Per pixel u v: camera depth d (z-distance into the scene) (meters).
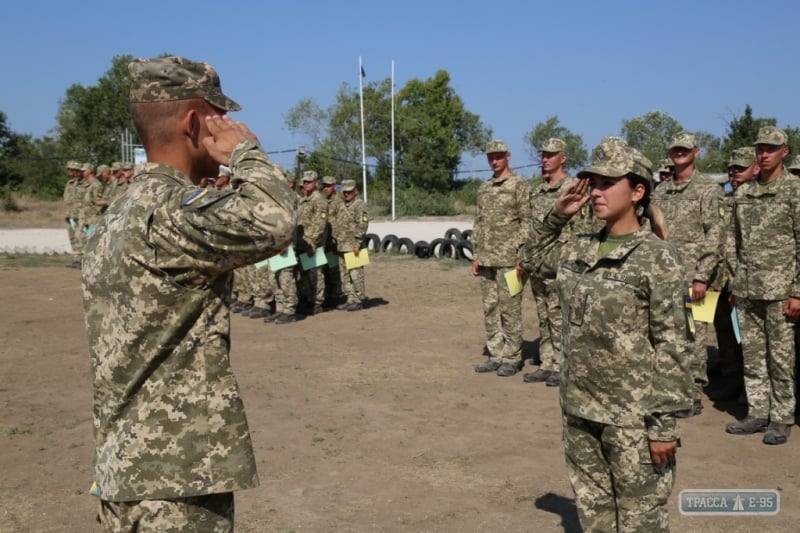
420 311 12.12
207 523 2.46
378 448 5.99
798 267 5.91
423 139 58.38
